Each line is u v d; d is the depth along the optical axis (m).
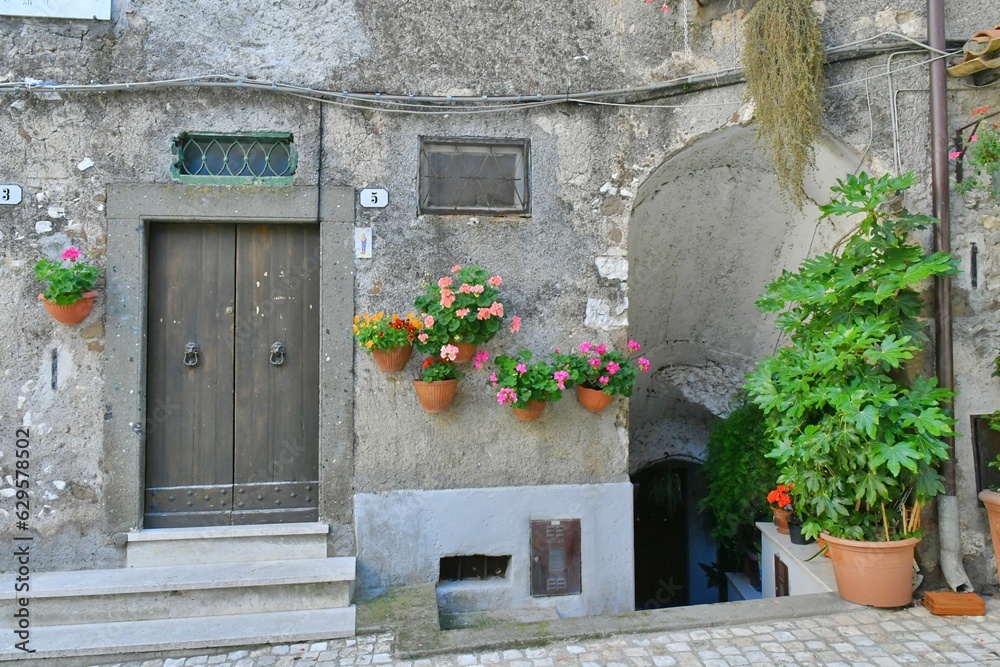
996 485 3.46
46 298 3.21
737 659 2.80
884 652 2.83
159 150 3.46
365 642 3.02
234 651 2.96
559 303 3.65
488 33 3.64
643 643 2.96
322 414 3.54
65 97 3.40
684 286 4.73
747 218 4.39
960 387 3.50
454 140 3.62
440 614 3.49
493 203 3.68
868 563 3.20
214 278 3.61
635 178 3.68
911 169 3.54
